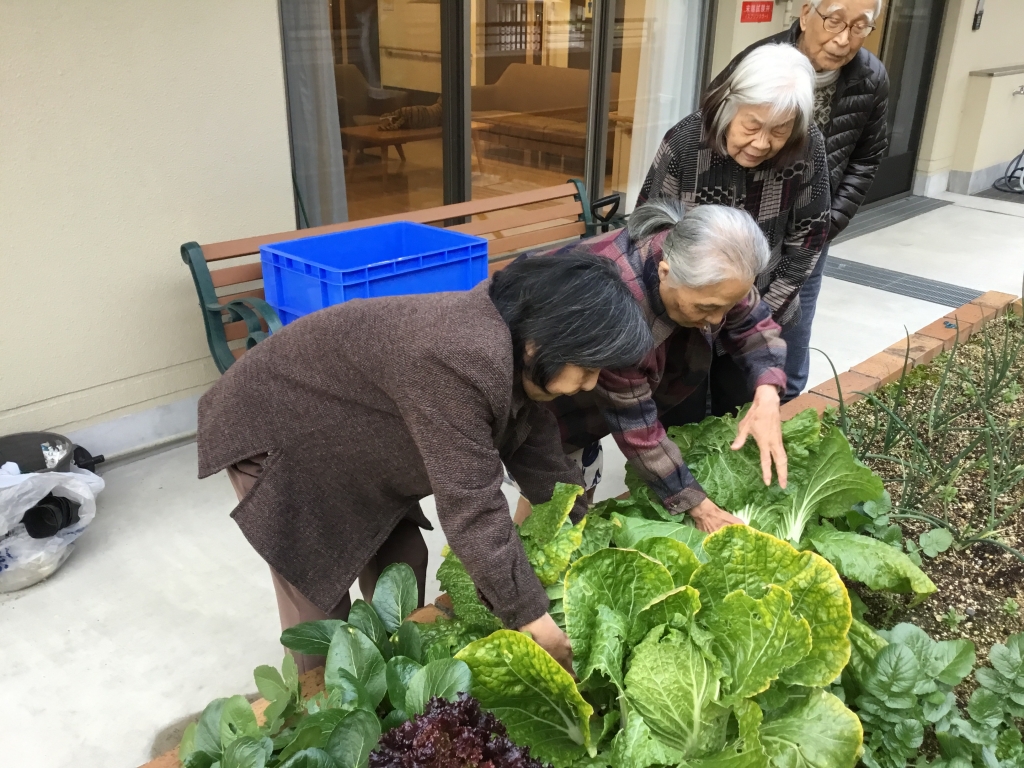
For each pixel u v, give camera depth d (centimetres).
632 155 545
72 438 308
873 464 265
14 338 284
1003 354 319
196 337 330
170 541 280
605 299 129
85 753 203
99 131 284
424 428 135
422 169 435
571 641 146
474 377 130
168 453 331
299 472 164
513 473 184
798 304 282
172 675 227
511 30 444
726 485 201
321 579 174
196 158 311
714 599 161
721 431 212
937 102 764
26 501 248
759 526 196
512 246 371
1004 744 159
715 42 540
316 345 153
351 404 152
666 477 187
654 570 154
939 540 218
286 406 159
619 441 189
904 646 161
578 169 516
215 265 331
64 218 284
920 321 484
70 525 262
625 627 151
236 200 327
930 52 749
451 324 134
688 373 216
